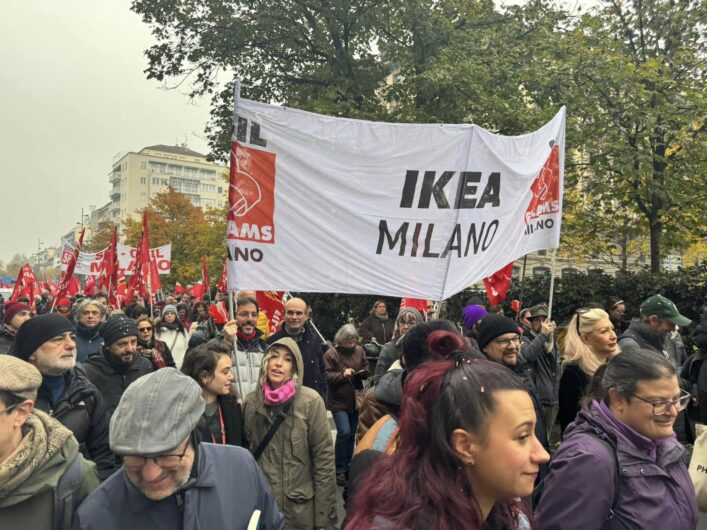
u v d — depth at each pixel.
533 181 4.93
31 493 1.98
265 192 4.01
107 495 1.89
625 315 11.25
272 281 4.02
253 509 2.03
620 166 12.54
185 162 111.25
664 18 14.23
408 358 2.57
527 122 13.66
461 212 4.38
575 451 2.14
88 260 19.08
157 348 6.30
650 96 12.53
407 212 4.28
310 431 3.52
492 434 1.32
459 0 16.27
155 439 1.73
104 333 3.90
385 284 4.23
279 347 3.56
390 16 16.12
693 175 13.33
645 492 2.08
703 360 5.06
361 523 1.31
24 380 2.00
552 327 5.05
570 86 13.66
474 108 13.85
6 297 29.83
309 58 17.70
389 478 1.35
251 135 3.97
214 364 3.30
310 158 4.09
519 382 1.40
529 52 15.55
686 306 10.52
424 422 1.39
